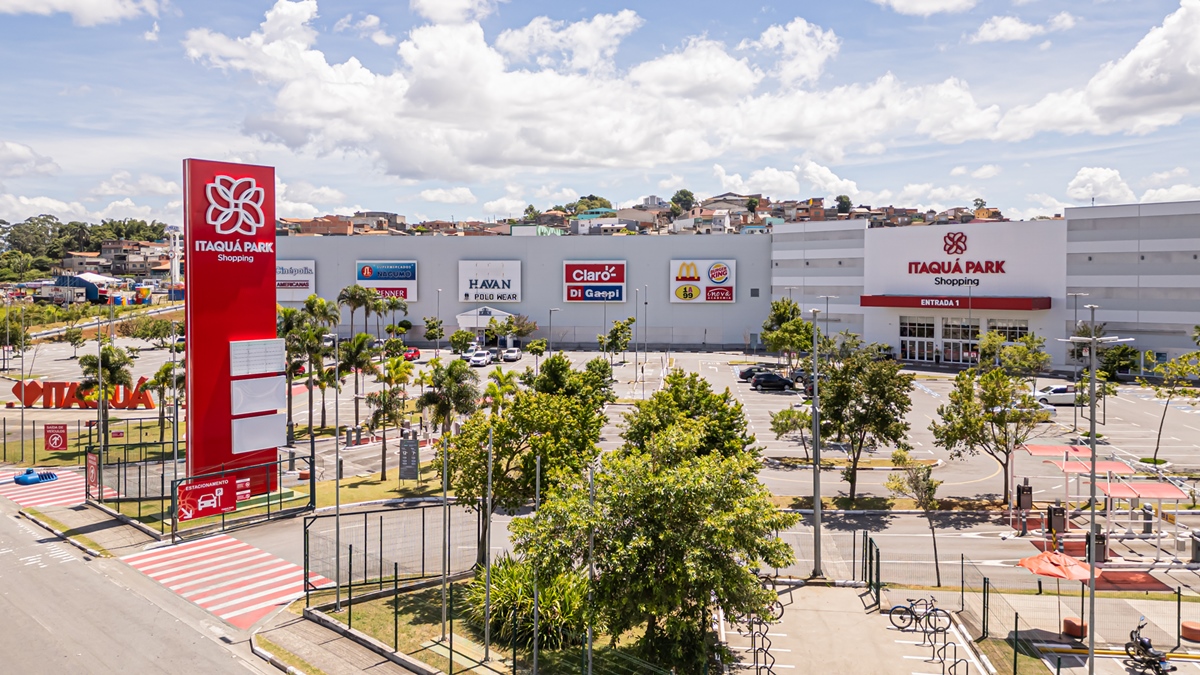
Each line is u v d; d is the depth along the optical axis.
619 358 101.56
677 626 21.34
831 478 45.12
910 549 34.12
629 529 21.23
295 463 48.62
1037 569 24.77
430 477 45.69
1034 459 49.41
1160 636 25.22
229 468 39.91
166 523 37.31
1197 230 77.44
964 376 40.94
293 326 55.59
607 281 117.88
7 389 80.12
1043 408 62.88
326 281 124.00
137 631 26.23
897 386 39.03
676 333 117.19
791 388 76.31
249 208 40.47
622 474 21.81
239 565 32.41
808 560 32.81
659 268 117.25
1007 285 87.75
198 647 25.09
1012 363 64.44
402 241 122.00
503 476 29.67
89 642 25.33
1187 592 29.11
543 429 29.66
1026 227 86.38
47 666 23.59
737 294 115.56
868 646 24.70
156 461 48.59
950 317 92.56
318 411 67.25
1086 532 35.66
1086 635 25.23
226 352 39.88
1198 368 48.38
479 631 25.56
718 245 115.62
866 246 99.00
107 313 142.12
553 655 23.59
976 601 28.45
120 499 41.19
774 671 23.06
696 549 20.27
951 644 24.80
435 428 51.50
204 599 29.02
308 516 38.69
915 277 94.56
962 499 41.16
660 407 31.52
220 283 39.69
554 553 21.19
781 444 53.66
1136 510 37.25
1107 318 82.38
